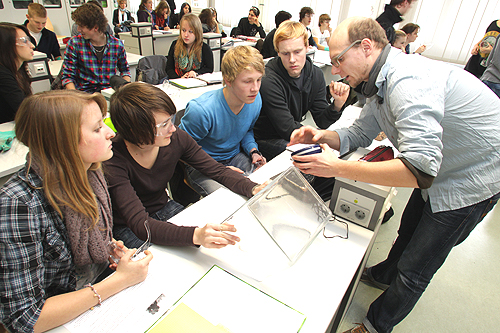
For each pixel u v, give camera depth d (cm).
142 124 97
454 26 435
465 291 162
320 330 67
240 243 85
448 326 142
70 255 78
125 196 101
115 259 92
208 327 63
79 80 281
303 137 125
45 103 64
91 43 267
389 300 120
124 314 68
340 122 204
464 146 92
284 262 83
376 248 188
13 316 63
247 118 170
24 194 64
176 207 137
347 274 83
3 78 173
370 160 107
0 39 171
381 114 99
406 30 363
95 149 72
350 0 524
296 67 176
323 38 523
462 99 87
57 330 65
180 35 302
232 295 72
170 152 121
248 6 663
